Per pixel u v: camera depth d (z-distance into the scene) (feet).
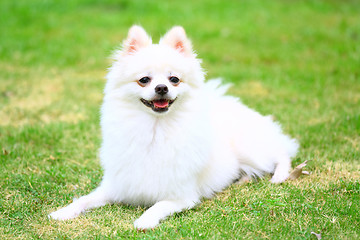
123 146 12.10
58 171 15.23
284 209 12.08
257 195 13.05
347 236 10.62
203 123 12.52
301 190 13.28
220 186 13.97
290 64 30.45
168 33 12.82
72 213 12.10
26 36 34.71
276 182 14.23
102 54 31.81
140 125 11.97
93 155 16.93
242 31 37.27
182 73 12.03
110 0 44.32
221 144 14.24
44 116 21.31
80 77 27.89
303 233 10.78
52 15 40.24
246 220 11.53
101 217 11.92
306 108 22.17
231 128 15.06
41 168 15.52
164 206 11.94
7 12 40.14
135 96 11.93
